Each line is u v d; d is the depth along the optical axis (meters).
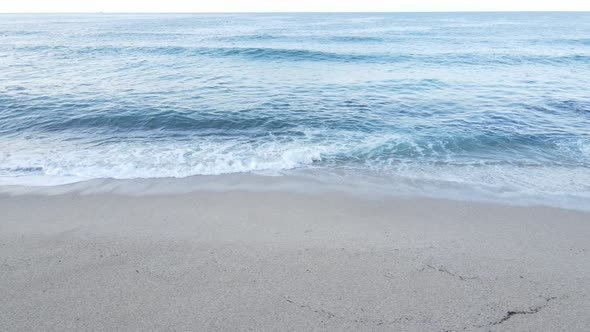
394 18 95.56
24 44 29.17
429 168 6.32
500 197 5.18
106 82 13.73
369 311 2.91
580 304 3.00
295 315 2.87
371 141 7.67
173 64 18.55
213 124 8.85
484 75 15.36
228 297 3.07
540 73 15.78
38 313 2.88
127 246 3.87
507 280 3.32
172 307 2.95
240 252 3.76
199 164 6.46
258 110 9.96
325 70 16.80
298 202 5.03
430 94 11.85
